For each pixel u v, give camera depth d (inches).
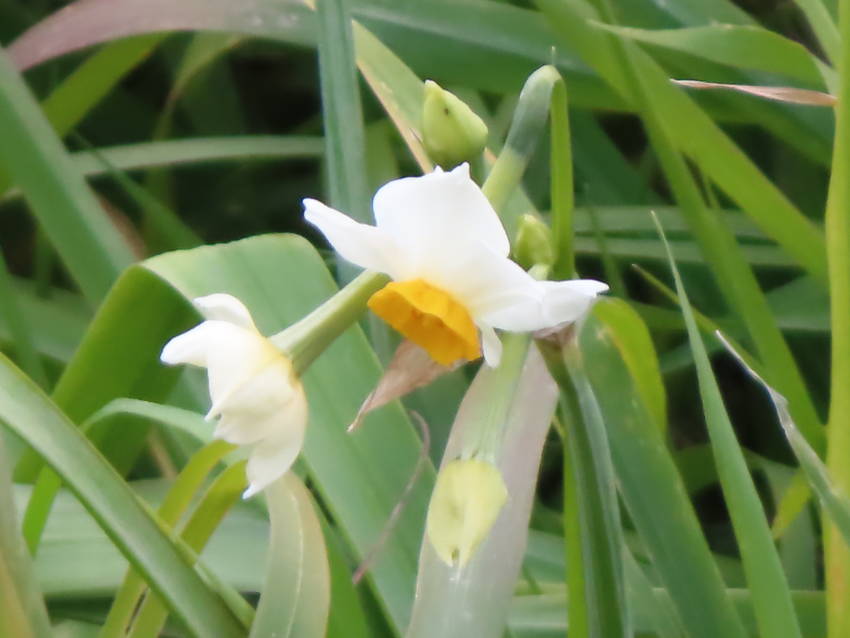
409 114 21.5
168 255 18.8
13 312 21.1
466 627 17.3
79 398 19.8
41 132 21.3
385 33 25.1
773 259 25.0
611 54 20.8
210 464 17.9
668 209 25.8
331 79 19.6
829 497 16.8
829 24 20.3
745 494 17.2
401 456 18.5
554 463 26.6
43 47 25.0
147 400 20.1
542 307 15.2
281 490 17.5
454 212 15.2
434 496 15.4
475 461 15.4
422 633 17.3
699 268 26.1
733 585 22.0
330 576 17.9
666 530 18.3
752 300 20.0
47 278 26.3
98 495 16.8
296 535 17.3
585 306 15.2
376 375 18.7
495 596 17.4
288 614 17.0
